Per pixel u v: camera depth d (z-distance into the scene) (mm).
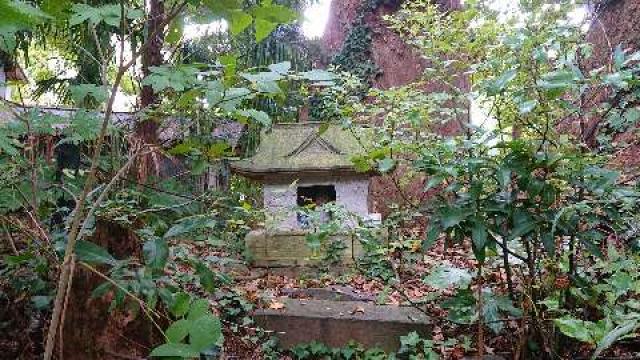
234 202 3242
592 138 2580
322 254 5172
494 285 2871
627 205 2146
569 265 2258
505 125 2463
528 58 2115
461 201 2191
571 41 2297
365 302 3885
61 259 1474
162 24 1012
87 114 1568
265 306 3723
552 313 2309
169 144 2100
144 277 1385
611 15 5156
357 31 8953
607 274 2316
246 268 5145
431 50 2850
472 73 2662
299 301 3912
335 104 3199
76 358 1753
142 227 2078
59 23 1034
